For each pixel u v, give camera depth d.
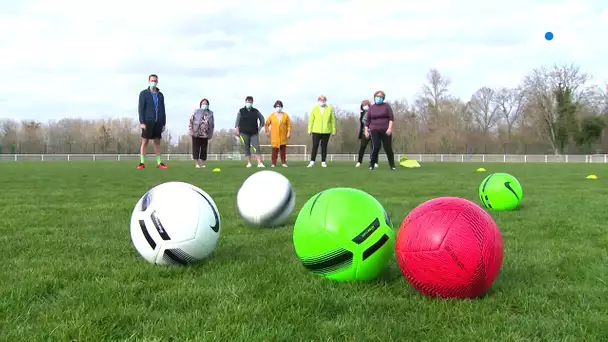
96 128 59.16
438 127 60.78
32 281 2.77
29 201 6.71
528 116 57.66
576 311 2.33
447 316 2.26
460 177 11.73
